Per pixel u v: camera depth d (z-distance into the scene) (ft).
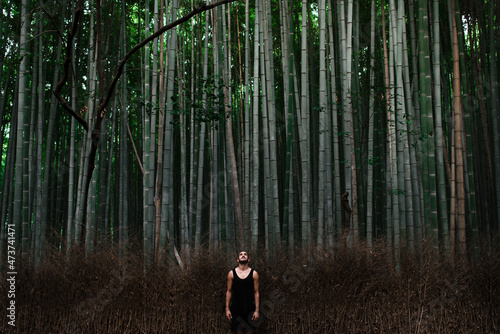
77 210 16.57
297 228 20.51
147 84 16.80
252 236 15.48
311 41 21.62
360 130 19.34
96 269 12.05
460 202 13.88
